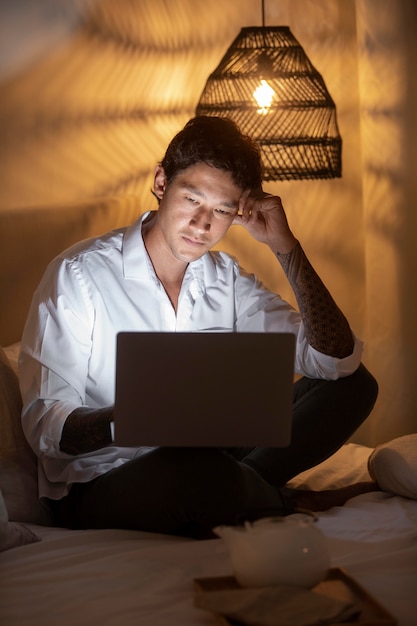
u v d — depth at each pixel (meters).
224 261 2.15
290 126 2.60
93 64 2.70
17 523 1.59
